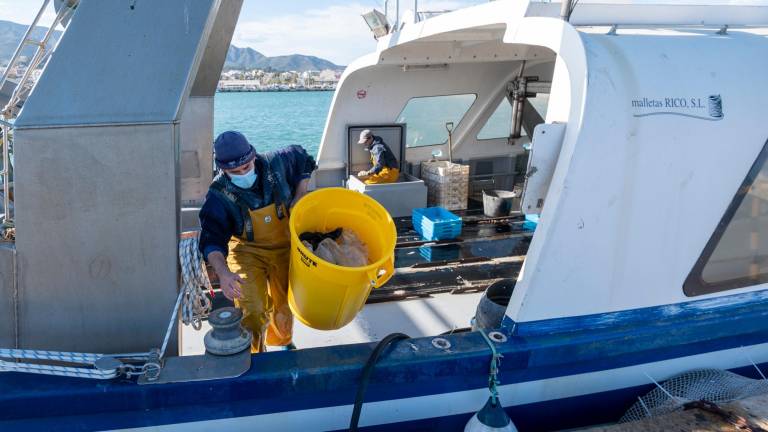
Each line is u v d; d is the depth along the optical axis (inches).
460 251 195.0
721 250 105.0
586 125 88.2
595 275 95.9
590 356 96.6
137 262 82.0
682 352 107.6
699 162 96.8
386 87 243.1
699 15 142.3
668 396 103.0
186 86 78.0
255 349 102.5
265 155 103.6
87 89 76.2
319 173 250.7
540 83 255.3
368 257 106.0
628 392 106.6
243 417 86.8
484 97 266.1
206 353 86.4
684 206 98.2
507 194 250.8
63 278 80.9
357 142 249.3
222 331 86.0
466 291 158.9
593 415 105.8
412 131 262.7
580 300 96.6
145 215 80.2
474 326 111.3
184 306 85.4
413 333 135.2
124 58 77.3
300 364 86.4
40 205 77.3
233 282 87.4
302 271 91.6
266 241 104.9
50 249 79.4
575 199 90.3
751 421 91.0
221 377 81.5
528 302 93.7
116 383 79.8
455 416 96.7
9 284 80.1
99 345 84.7
